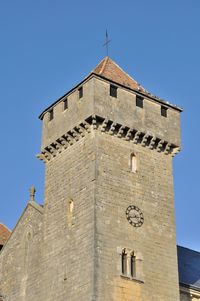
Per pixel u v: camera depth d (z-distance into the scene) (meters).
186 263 62.12
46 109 53.91
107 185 46.41
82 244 44.81
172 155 52.00
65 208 48.38
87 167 47.12
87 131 48.28
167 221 49.03
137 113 50.25
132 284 44.41
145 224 47.41
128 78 53.81
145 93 51.66
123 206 46.66
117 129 48.62
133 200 47.50
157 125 51.25
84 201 46.22
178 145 52.06
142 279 45.16
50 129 52.50
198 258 65.00
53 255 48.03
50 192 51.06
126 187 47.53
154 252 46.94
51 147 51.72
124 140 49.09
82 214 45.97
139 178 48.72
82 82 49.56
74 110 49.94
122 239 45.41
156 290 45.62
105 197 45.88
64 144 50.62
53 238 48.81
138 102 50.94
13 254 54.91
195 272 60.50
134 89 50.81
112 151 47.91
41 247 50.34
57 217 49.12
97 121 47.72
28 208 54.66
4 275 55.03
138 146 49.91
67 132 49.81
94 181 45.81
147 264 46.06
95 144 47.16
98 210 45.00
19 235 54.97
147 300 44.72
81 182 47.31
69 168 49.38
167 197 50.00
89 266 43.25
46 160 52.72
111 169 47.22
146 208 48.09
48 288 47.25
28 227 53.75
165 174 50.78
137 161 49.25
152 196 48.97
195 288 54.19
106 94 48.88
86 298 42.41
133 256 45.72
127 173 48.12
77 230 46.00
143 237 46.81
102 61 54.56
